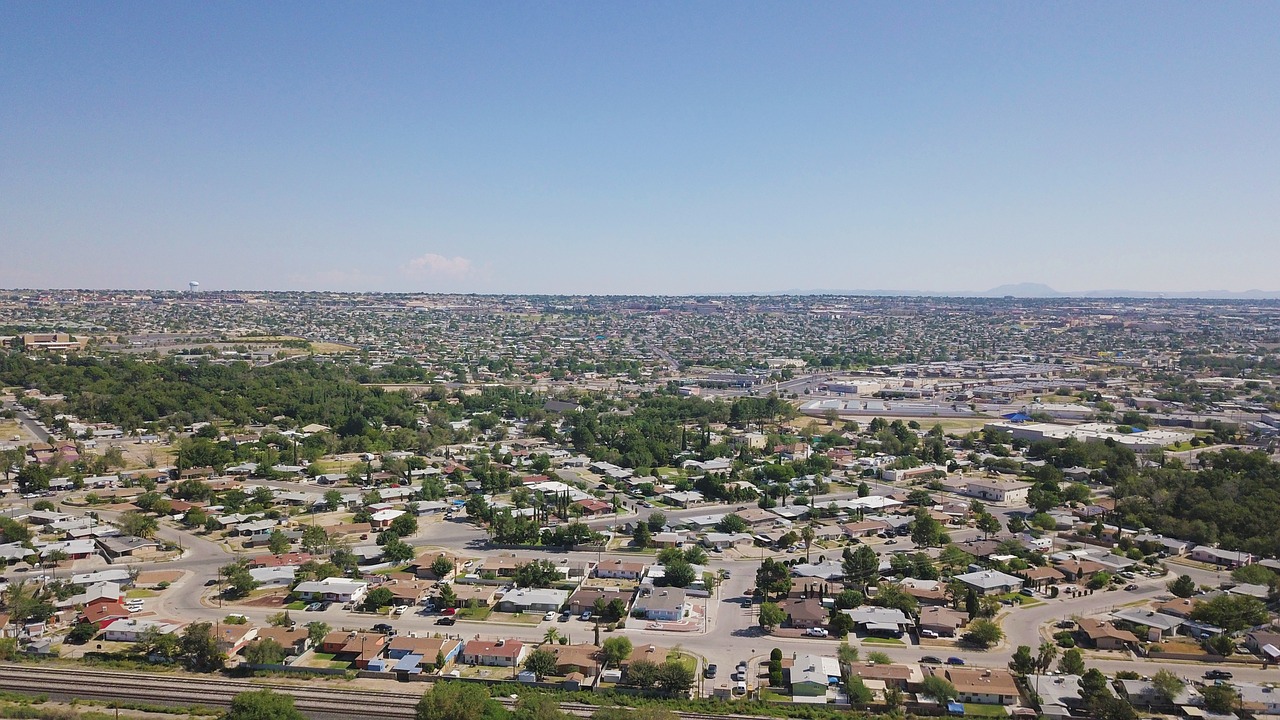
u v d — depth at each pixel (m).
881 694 177.88
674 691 177.88
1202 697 173.62
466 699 163.12
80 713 165.50
